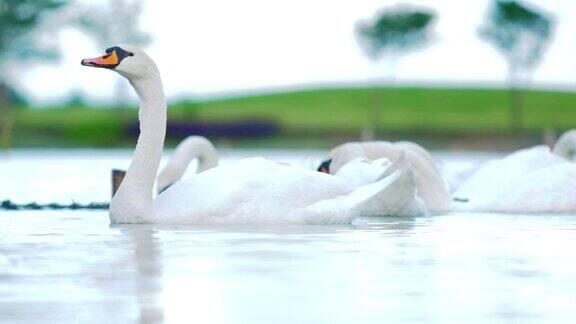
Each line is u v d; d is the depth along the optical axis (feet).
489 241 45.09
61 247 41.52
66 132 390.21
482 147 395.14
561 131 415.44
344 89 475.31
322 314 26.45
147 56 54.90
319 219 51.70
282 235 46.19
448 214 64.39
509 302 28.25
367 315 26.35
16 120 396.57
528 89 475.31
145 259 37.40
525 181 67.92
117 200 52.80
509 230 51.37
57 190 94.07
